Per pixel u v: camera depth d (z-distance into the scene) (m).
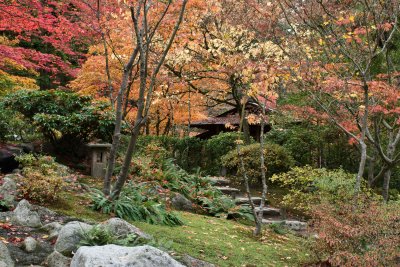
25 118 11.53
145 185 9.26
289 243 7.89
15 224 5.77
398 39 11.23
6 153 9.00
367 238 6.01
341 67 9.47
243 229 8.33
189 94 15.92
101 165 10.54
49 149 11.48
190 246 6.25
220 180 13.42
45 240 5.41
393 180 13.29
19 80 13.80
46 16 9.84
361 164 7.83
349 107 9.28
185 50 11.09
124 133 15.51
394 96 7.69
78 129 10.27
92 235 5.07
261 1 9.59
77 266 3.96
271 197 12.45
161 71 11.84
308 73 8.60
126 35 9.59
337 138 13.43
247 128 15.41
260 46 8.70
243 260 6.21
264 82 7.69
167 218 7.45
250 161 13.23
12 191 6.80
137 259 3.92
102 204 7.00
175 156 16.08
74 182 8.65
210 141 15.69
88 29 10.47
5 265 4.39
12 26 9.52
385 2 8.19
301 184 12.05
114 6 8.64
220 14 11.21
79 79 13.40
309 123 13.75
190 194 10.38
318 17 9.07
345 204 6.90
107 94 15.09
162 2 8.35
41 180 6.94
